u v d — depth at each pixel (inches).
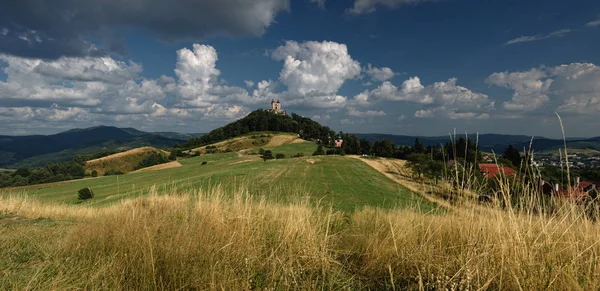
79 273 123.1
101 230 168.7
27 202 390.6
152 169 3435.0
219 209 184.2
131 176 2549.2
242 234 145.5
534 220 120.3
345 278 120.7
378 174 1574.8
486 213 131.9
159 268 116.6
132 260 124.5
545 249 107.5
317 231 167.6
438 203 158.9
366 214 219.1
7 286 114.4
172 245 131.4
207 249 125.2
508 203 123.1
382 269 126.0
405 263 123.5
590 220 119.1
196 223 163.5
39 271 128.0
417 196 183.3
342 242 165.3
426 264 114.3
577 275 97.3
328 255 135.3
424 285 107.4
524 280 96.4
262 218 178.9
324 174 1567.4
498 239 114.3
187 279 110.0
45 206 396.2
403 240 143.1
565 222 119.8
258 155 3865.7
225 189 224.5
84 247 151.7
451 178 155.3
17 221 295.4
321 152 4065.0
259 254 132.6
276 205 204.1
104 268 121.8
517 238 107.5
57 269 127.4
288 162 2427.4
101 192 1471.5
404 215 173.6
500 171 134.6
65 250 153.6
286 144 4904.0
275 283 109.2
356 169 1861.5
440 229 143.3
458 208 147.2
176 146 5585.6
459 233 136.4
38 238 192.1
